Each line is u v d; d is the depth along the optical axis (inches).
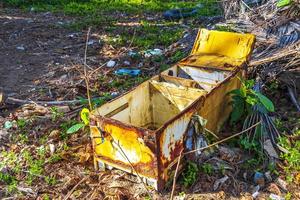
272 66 223.6
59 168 171.8
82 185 161.3
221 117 184.9
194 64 196.1
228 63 195.2
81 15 439.2
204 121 161.8
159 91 178.5
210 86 182.4
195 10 420.8
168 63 277.0
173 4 478.6
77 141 188.7
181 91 174.4
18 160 177.6
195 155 165.8
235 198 152.9
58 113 210.2
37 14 445.7
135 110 174.1
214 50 206.4
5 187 163.2
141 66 279.1
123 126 148.2
